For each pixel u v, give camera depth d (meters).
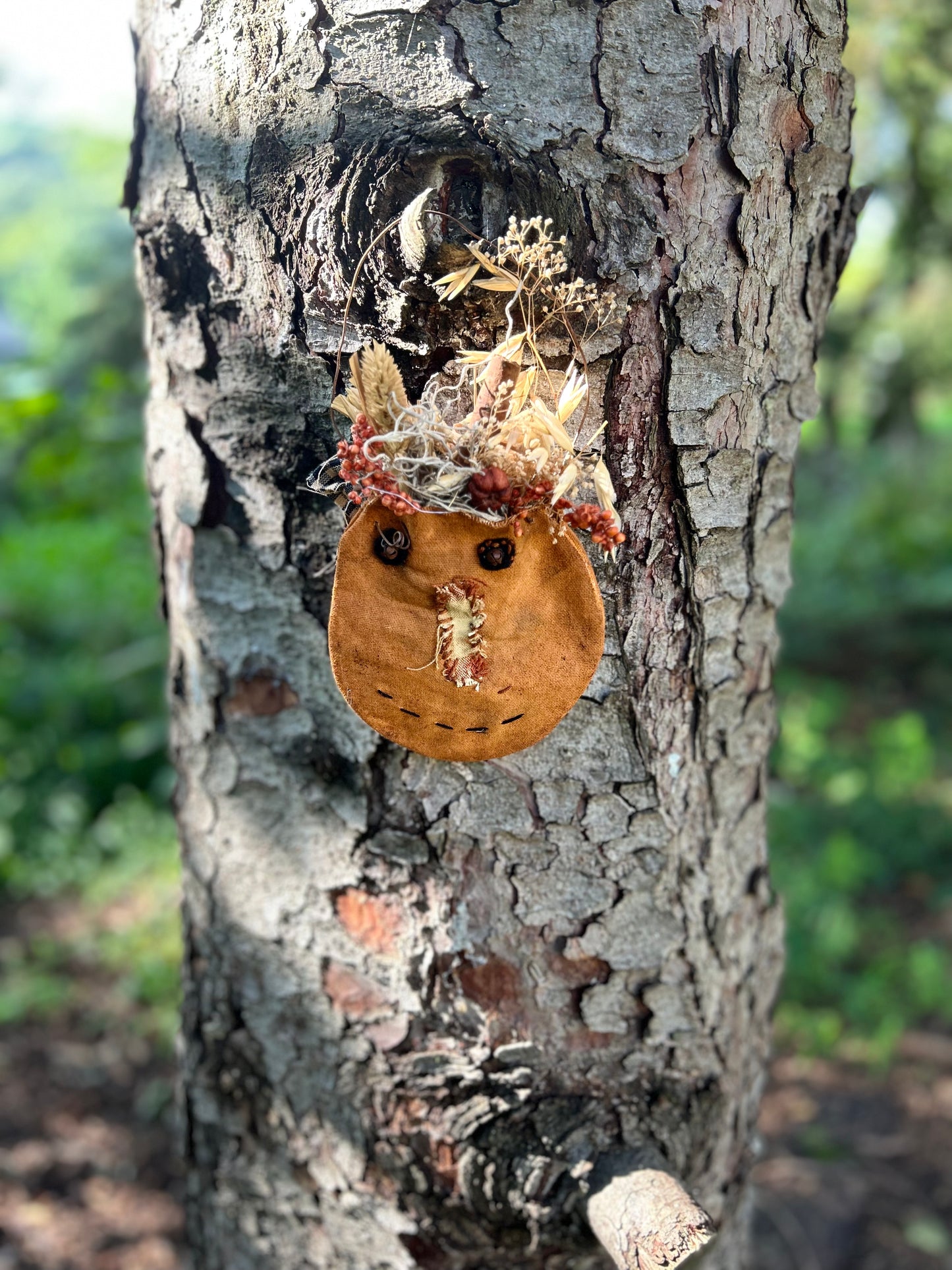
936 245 2.50
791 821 1.73
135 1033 1.31
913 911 1.59
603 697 0.49
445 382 0.44
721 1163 0.60
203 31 0.45
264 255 0.46
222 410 0.50
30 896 1.59
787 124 0.46
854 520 2.77
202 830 0.58
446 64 0.42
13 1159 1.12
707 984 0.56
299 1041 0.57
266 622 0.52
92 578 2.28
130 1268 1.00
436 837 0.51
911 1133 1.19
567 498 0.43
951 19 2.02
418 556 0.43
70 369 2.89
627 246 0.43
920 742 1.93
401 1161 0.55
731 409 0.48
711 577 0.50
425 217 0.42
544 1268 0.56
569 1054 0.54
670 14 0.42
